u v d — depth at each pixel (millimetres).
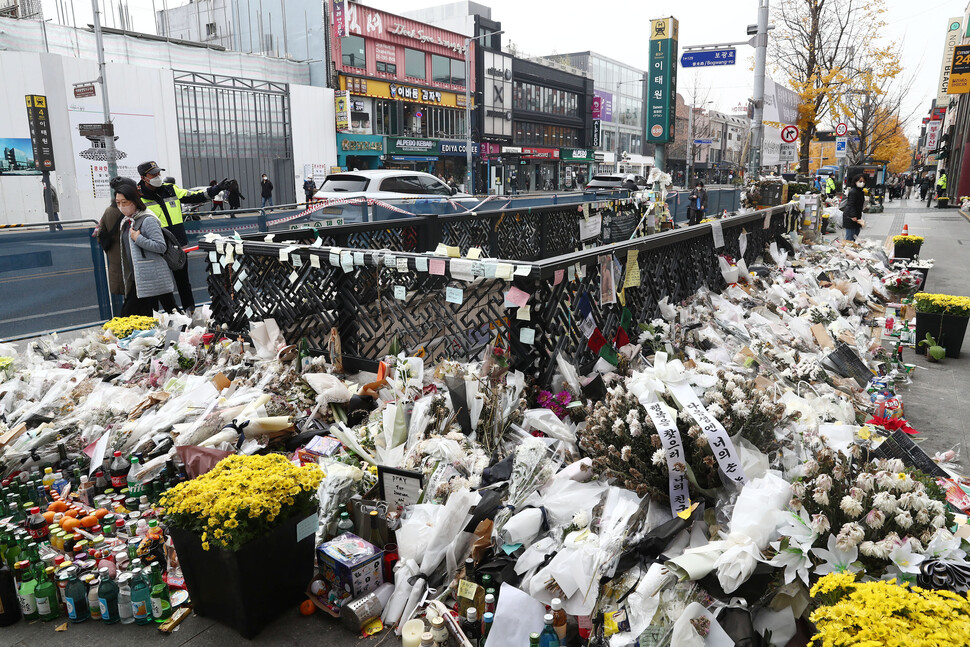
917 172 71250
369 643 2697
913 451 3570
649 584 2484
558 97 56812
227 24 37250
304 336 5633
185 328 6285
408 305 4996
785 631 2459
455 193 16281
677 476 3014
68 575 2830
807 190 17531
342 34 32562
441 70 41156
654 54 24406
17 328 7273
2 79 19312
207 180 26625
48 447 4195
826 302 7477
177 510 2686
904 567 2355
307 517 2885
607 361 4906
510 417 3975
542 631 2439
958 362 6449
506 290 4398
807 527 2555
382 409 4262
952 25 43750
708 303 6977
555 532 2979
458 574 2854
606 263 5016
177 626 2809
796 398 4238
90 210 21688
